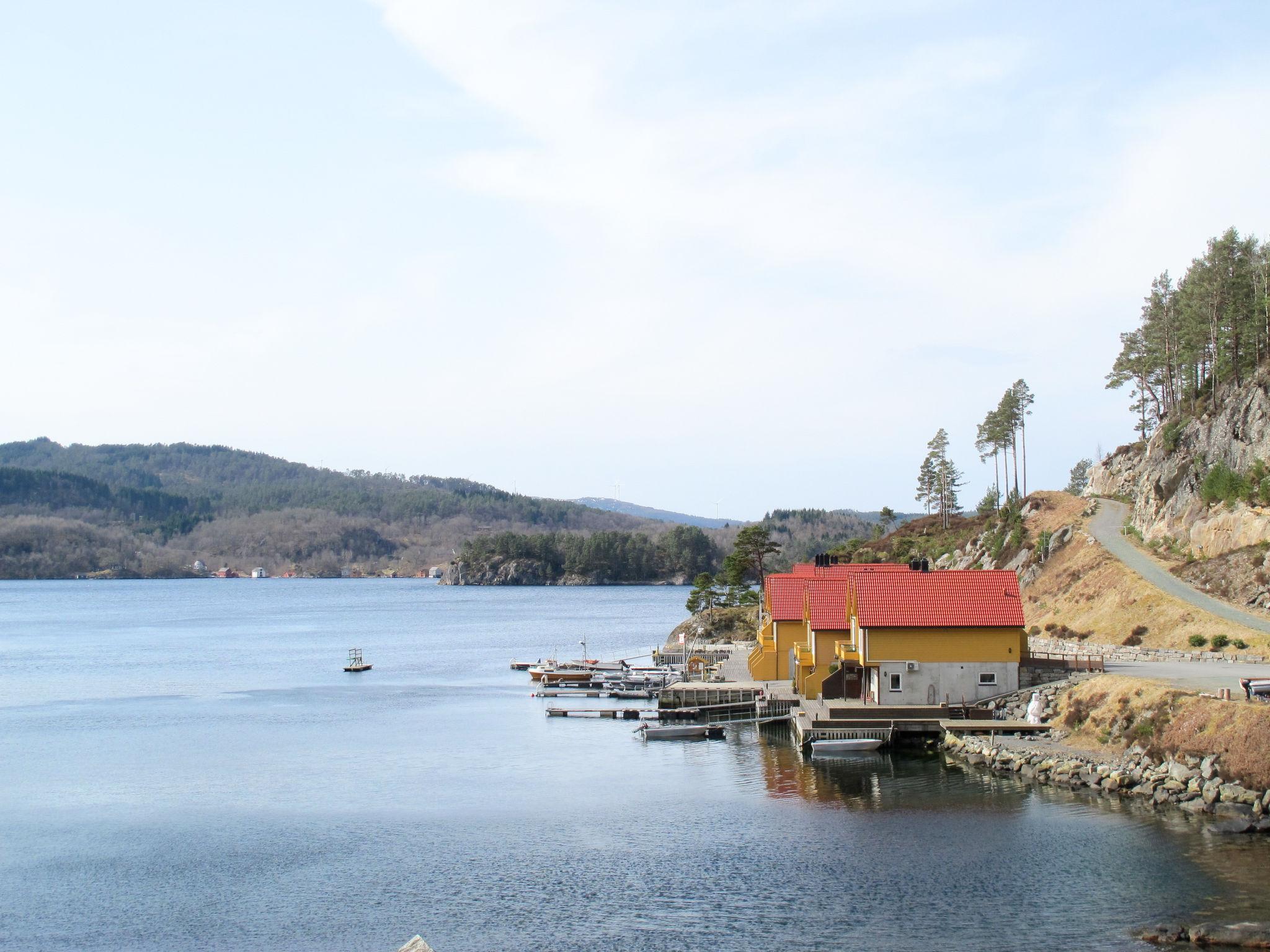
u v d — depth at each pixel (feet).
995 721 214.69
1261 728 159.12
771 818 167.32
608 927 123.75
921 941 116.26
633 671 373.81
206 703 326.03
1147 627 281.33
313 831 169.68
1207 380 412.36
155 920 131.44
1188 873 132.57
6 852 161.07
